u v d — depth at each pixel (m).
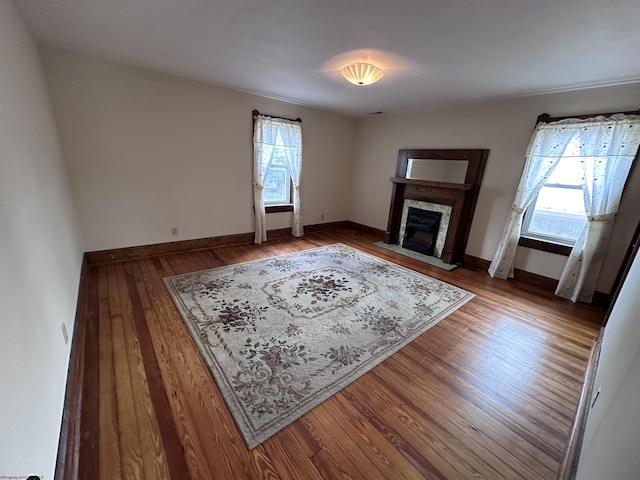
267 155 4.38
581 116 2.92
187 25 2.00
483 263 3.96
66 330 1.70
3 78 1.34
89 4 1.75
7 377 0.83
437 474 1.30
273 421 1.52
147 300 2.64
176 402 1.59
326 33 2.02
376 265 3.88
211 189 3.99
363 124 5.41
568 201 3.19
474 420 1.59
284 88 3.61
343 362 2.00
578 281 3.03
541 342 2.34
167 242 3.78
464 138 3.97
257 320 2.44
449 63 2.42
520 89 3.03
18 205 1.23
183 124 3.54
